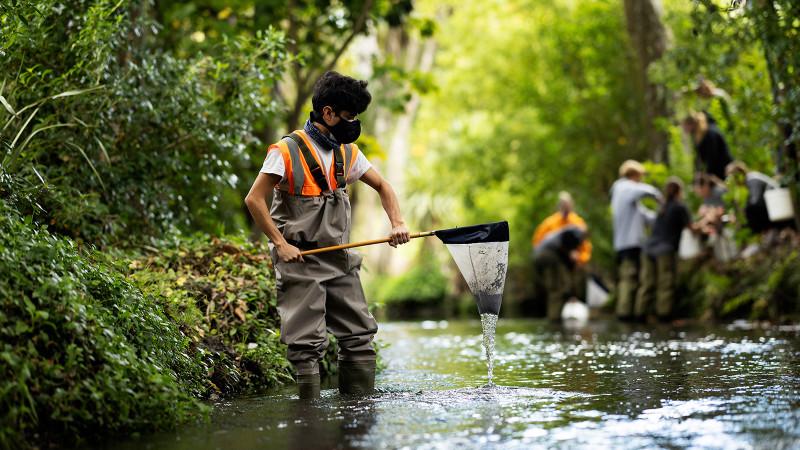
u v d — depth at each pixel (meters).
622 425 3.52
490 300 4.95
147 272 5.62
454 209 28.62
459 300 25.25
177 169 6.96
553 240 13.83
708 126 11.40
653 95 14.84
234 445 3.36
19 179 5.22
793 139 8.43
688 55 11.32
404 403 4.24
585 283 16.92
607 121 19.23
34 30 5.67
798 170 8.99
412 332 11.81
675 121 13.85
